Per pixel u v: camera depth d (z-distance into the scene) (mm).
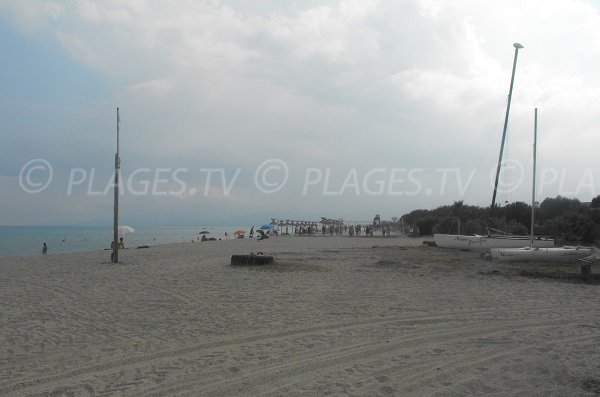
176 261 21969
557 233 37031
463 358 6566
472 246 27922
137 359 6527
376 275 16188
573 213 38156
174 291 12727
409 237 55875
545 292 12539
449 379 5715
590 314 9641
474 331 8164
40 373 5945
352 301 11102
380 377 5773
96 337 7789
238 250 30141
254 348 7074
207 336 7809
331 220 84188
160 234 102625
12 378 5758
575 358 6555
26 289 13242
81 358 6590
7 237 83750
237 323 8781
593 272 16500
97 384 5531
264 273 16656
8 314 9734
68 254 29062
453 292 12523
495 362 6391
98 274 16844
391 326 8523
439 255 24453
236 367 6156
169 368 6125
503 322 8875
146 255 26391
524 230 38531
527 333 8031
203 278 15398
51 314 9719
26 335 7949
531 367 6164
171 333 8031
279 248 32375
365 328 8367
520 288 13258
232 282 14438
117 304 10844
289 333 8000
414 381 5637
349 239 50844
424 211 81625
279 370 6031
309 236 63125
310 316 9383
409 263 20156
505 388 5426
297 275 16125
